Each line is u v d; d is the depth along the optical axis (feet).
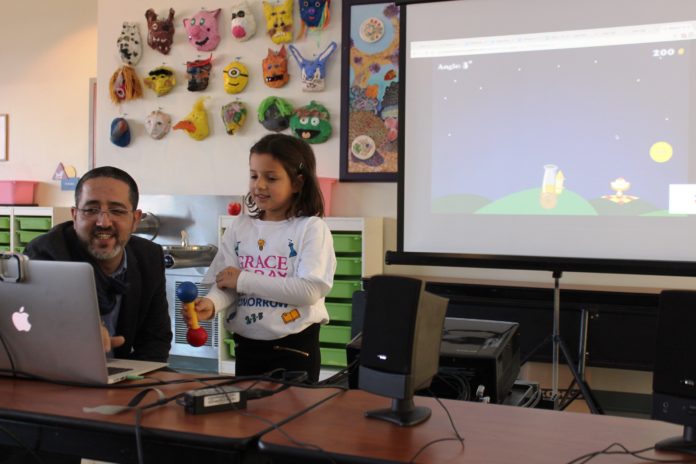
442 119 6.53
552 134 6.19
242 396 3.69
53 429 3.51
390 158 10.14
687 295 3.13
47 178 13.79
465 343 4.80
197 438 3.19
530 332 8.30
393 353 3.50
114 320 5.57
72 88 13.51
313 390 4.09
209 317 5.23
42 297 3.97
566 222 6.15
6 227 12.03
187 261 10.26
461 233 6.47
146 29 11.75
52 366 4.12
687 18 5.79
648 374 9.15
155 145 11.76
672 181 5.84
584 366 7.52
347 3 10.23
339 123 10.50
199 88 11.27
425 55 6.57
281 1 10.63
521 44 6.27
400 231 6.66
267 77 10.71
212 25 11.12
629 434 3.34
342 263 9.56
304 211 5.97
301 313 5.62
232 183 11.23
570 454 3.03
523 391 5.44
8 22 14.03
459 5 6.45
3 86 14.16
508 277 9.67
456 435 3.27
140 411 3.51
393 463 2.89
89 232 5.21
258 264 5.82
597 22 6.04
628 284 9.08
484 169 6.40
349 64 10.27
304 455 3.01
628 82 5.96
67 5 13.50
